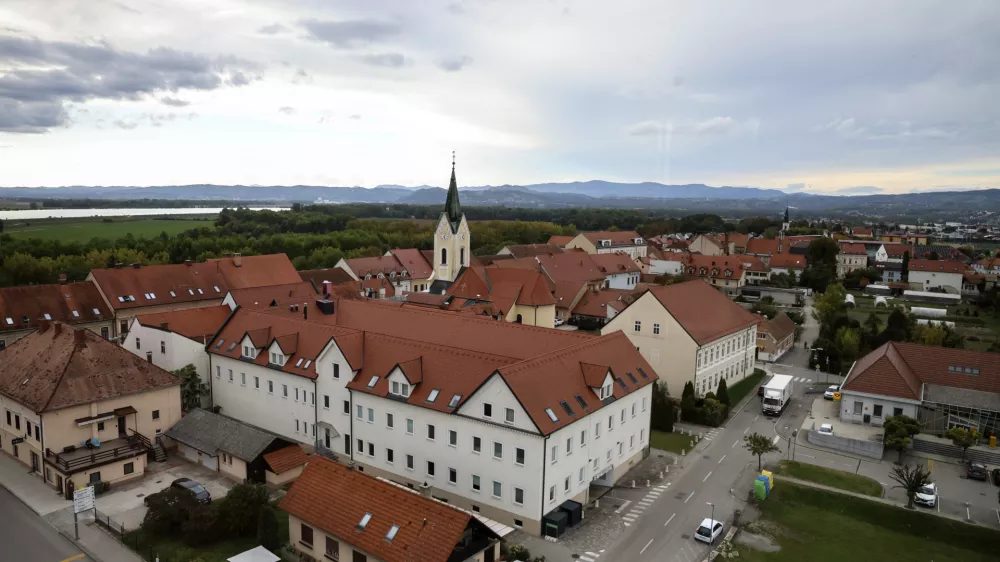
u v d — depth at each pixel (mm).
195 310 85188
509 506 52594
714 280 187250
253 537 51062
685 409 81562
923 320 136500
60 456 59031
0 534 50688
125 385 64562
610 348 65688
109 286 103625
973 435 68938
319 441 66250
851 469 66750
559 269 161375
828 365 105875
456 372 57625
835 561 50156
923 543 53375
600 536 52344
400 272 161250
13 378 65125
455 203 129625
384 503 44594
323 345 67875
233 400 75688
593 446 58062
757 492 59438
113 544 49688
